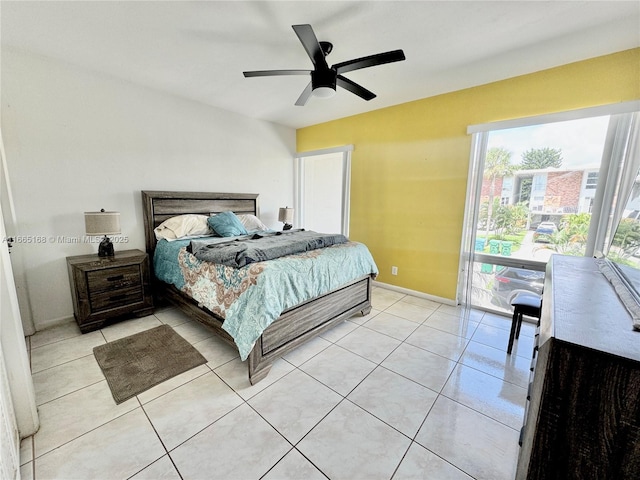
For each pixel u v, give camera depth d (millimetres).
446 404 1684
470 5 1697
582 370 648
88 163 2713
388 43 2129
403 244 3652
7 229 2277
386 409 1636
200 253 2348
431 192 3336
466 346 2357
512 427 1519
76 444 1373
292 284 2018
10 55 2242
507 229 2904
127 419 1533
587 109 2301
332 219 5113
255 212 4238
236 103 3561
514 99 2689
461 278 3184
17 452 1248
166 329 2590
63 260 2629
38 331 2521
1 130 2199
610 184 2273
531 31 1955
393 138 3600
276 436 1440
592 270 1512
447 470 1269
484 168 2936
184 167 3451
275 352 1957
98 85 2711
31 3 1706
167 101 3225
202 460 1302
